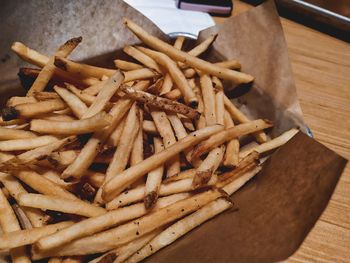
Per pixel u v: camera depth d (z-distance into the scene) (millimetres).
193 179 208
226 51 311
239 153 254
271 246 186
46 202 192
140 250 193
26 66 277
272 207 211
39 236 186
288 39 393
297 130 260
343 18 398
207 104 260
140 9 351
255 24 305
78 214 197
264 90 294
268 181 232
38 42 278
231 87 303
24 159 202
